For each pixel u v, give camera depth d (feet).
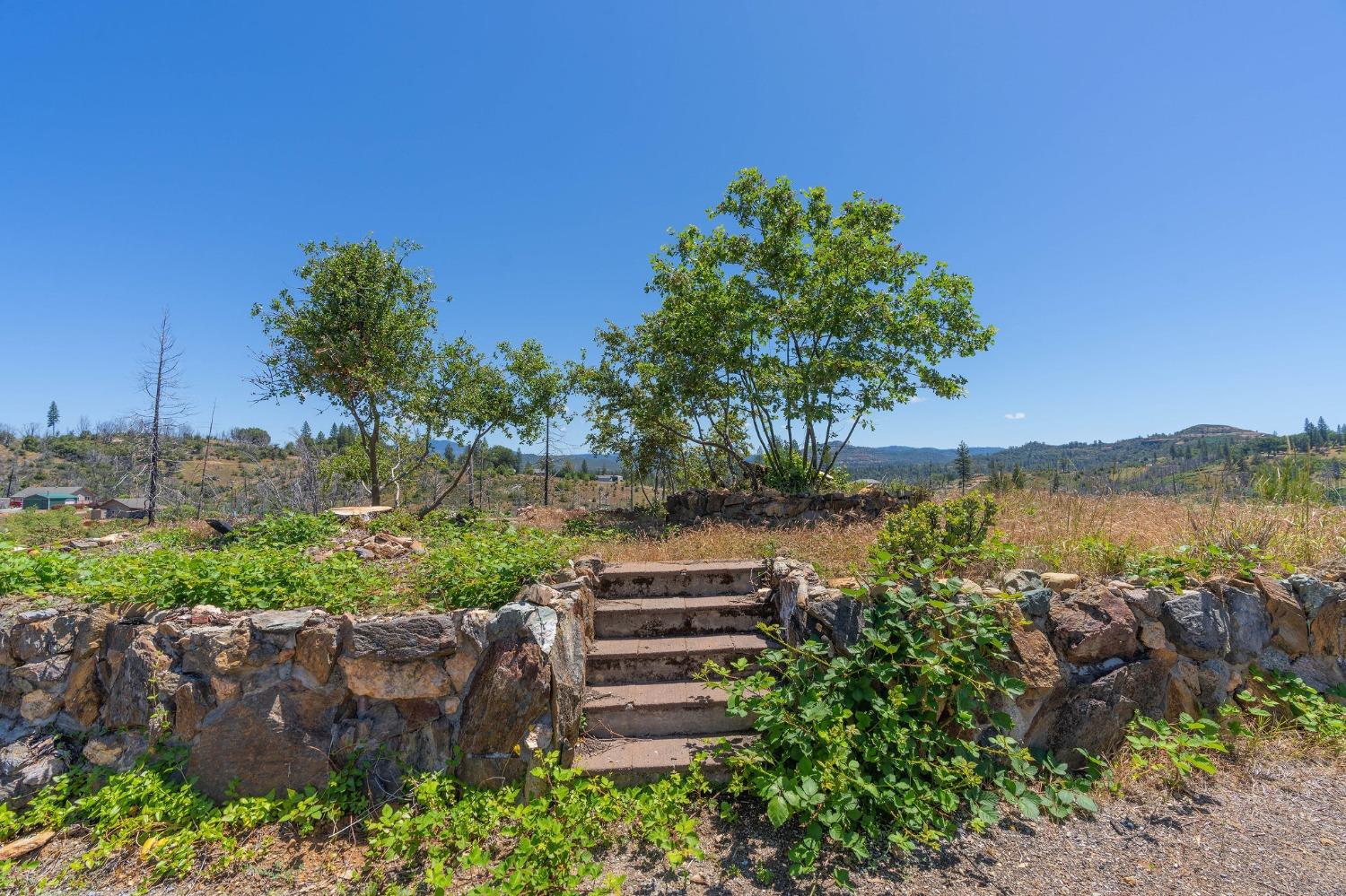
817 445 39.14
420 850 9.89
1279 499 20.80
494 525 29.53
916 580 12.62
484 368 49.47
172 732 11.28
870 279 36.60
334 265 41.96
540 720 11.01
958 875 9.15
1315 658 13.84
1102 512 19.65
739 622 14.99
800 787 10.14
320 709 11.45
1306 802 10.71
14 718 11.67
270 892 9.14
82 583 13.38
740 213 38.29
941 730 11.35
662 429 45.19
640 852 9.80
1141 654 12.57
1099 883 8.92
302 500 49.24
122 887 9.22
